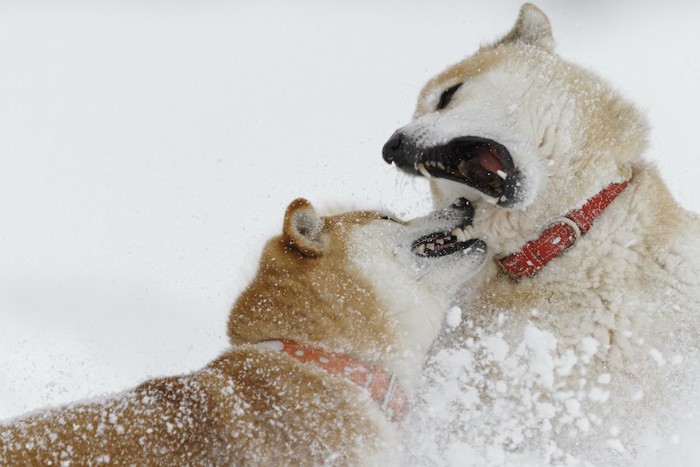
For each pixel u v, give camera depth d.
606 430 9.55
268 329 9.30
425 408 9.65
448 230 10.24
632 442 9.64
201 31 25.98
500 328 10.04
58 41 25.92
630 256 9.81
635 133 10.43
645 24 22.73
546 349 9.51
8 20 26.70
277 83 22.53
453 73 11.53
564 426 9.53
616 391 9.51
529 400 9.59
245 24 25.81
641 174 10.32
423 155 10.50
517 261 10.11
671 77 20.02
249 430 8.41
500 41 12.10
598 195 10.02
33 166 20.05
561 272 9.93
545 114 10.25
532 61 10.76
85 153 20.52
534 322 9.88
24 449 8.07
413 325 9.56
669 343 9.62
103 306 15.13
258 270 9.66
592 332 9.63
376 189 17.39
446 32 24.05
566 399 9.45
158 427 8.33
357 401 8.74
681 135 17.30
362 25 24.77
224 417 8.46
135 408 8.50
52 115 22.34
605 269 9.79
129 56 24.92
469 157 10.67
